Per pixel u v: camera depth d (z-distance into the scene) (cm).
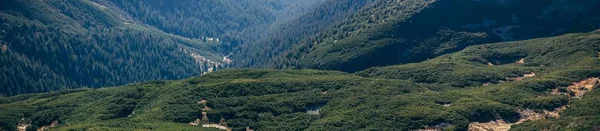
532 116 12275
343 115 12575
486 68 17500
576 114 11831
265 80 15750
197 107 13788
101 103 15750
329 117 12688
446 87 15750
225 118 13250
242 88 14938
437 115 12088
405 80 16600
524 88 13975
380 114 12394
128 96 15938
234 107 13700
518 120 12156
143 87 16738
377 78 17062
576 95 13612
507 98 13225
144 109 14762
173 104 14162
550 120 11531
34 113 15600
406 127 11738
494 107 12469
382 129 11638
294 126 12481
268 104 13675
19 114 15438
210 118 13325
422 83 16475
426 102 13200
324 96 14212
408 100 13362
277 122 12825
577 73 15088
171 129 11856
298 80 15862
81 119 14688
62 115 15288
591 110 11762
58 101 16862
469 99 13250
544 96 13438
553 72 15900
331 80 15800
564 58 17662
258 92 14825
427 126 11788
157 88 16512
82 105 16150
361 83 15362
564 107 12644
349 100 13612
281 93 14825
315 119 12938
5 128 14625
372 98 13662
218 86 15088
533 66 17988
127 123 13025
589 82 14450
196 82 16712
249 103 13788
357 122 12069
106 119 14225
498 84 15462
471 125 11888
